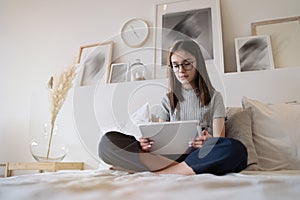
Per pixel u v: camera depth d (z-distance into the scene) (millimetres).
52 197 374
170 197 367
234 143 947
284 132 1373
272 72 1829
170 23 2211
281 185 443
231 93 1848
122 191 404
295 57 1883
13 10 2703
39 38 2557
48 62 2463
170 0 2287
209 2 2166
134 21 2332
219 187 436
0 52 2609
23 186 449
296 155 1310
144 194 384
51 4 2627
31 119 2305
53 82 2230
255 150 1336
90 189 418
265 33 2000
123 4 2424
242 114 1433
